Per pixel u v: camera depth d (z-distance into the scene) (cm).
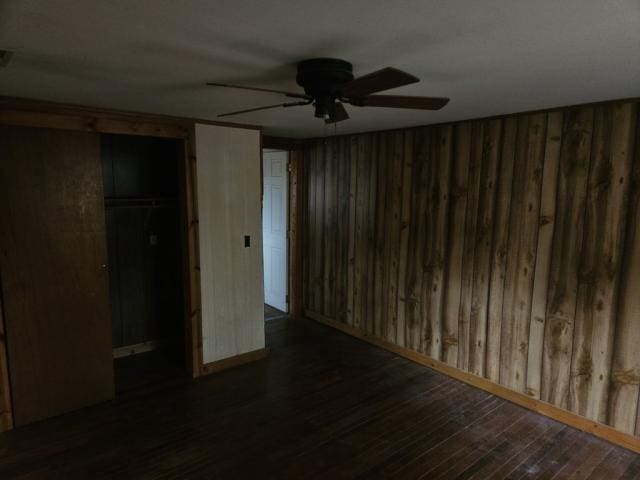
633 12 135
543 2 128
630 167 268
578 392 304
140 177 419
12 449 278
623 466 267
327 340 472
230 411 326
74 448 280
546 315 316
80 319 321
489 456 275
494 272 345
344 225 478
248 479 251
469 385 370
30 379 304
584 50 173
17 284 293
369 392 357
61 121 295
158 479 251
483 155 343
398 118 346
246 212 398
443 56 181
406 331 423
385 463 267
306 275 541
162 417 318
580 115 286
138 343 440
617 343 283
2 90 251
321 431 301
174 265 452
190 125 352
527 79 219
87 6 134
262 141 449
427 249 394
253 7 134
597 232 285
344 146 467
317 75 184
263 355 424
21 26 151
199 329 379
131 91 253
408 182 404
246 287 407
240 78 220
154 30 155
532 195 316
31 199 291
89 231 318
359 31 154
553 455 277
